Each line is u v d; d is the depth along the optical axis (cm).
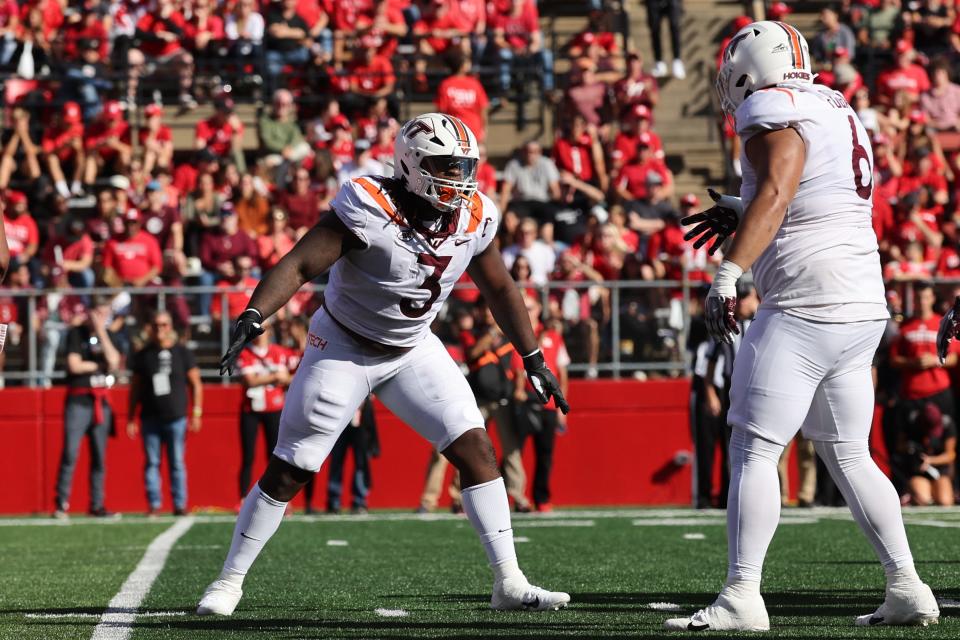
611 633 1531
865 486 1570
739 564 1524
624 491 4619
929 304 4253
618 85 5625
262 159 5366
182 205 5138
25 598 2030
